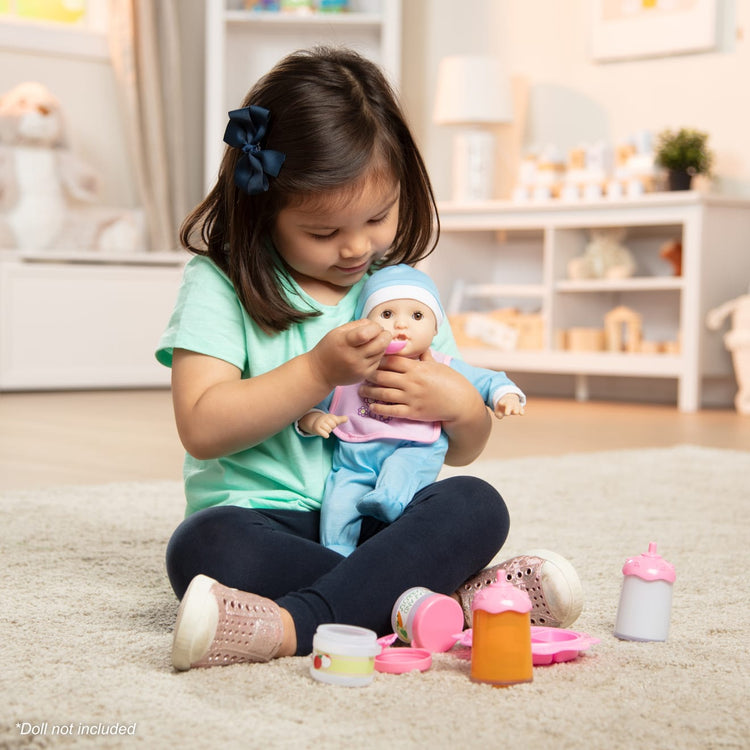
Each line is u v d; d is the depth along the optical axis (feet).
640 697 2.62
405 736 2.32
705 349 12.25
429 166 15.72
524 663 2.70
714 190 13.24
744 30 13.05
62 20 14.88
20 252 13.20
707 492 6.35
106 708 2.46
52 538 4.61
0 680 2.66
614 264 13.21
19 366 13.24
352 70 3.35
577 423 10.61
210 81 14.89
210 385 3.31
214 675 2.71
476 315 13.93
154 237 14.88
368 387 3.42
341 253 3.26
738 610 3.61
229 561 3.05
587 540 4.83
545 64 14.83
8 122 13.47
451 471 7.00
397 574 3.00
